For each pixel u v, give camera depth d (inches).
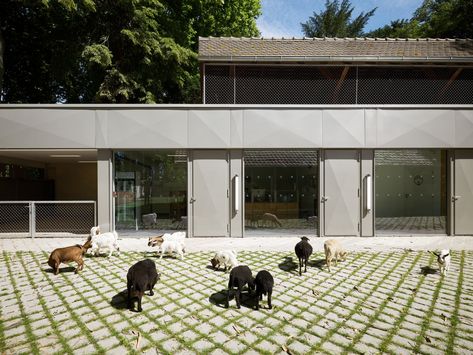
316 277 216.2
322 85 410.9
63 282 203.6
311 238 358.9
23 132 351.3
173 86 759.1
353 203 369.4
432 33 964.0
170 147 358.3
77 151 376.8
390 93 409.1
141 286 159.2
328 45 448.1
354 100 410.6
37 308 163.6
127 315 155.3
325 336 135.6
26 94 746.8
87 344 128.1
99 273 222.2
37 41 677.9
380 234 372.8
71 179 704.4
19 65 704.4
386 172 374.6
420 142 366.9
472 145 368.5
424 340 133.0
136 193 371.2
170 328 142.0
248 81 409.7
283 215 371.2
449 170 376.2
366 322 149.2
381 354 122.0
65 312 158.9
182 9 754.2
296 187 371.2
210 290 189.8
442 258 220.2
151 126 356.8
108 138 355.3
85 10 604.4
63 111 352.8
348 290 191.3
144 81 661.9
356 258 268.5
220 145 359.3
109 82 621.0
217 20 814.5
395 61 386.0
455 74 407.5
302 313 158.9
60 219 404.2
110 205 361.1
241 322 148.2
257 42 459.8
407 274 223.3
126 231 369.1
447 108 368.5
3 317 153.2
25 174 616.4
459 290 192.1
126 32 581.0
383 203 374.6
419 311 161.9
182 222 368.5
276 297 180.1
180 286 196.4
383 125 365.7
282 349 124.8
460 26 872.3
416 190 377.4
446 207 379.6
